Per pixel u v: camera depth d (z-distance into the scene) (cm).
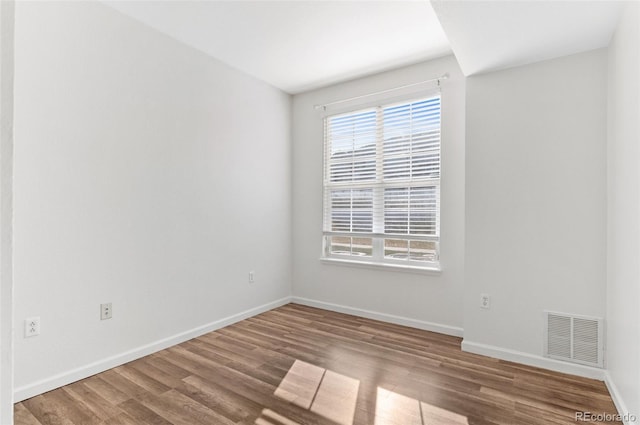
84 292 239
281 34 290
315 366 259
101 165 248
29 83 212
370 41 300
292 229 435
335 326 348
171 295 297
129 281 266
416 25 275
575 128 249
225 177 346
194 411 201
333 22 271
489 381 237
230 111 350
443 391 224
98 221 247
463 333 312
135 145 269
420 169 344
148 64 277
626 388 190
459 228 321
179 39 299
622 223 200
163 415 197
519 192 268
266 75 374
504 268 274
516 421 192
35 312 216
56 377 225
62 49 227
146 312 278
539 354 261
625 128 194
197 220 319
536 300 262
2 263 39
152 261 282
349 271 390
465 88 297
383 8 253
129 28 264
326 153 409
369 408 205
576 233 249
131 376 242
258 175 386
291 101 434
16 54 207
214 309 336
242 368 255
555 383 234
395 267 354
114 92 255
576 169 249
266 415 197
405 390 225
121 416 196
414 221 348
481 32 223
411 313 349
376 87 369
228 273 351
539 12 201
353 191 388
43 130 219
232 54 326
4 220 40
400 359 271
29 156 213
